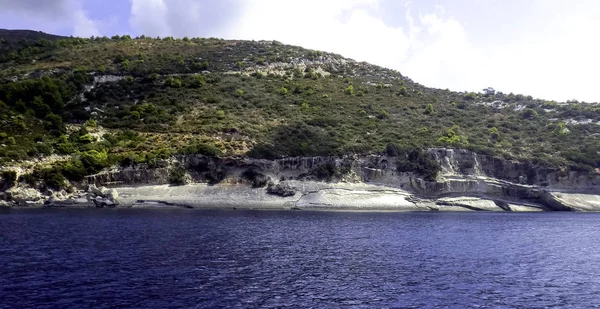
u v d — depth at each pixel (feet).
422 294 91.04
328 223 203.62
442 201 304.09
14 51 460.96
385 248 141.28
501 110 451.12
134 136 315.58
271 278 100.12
